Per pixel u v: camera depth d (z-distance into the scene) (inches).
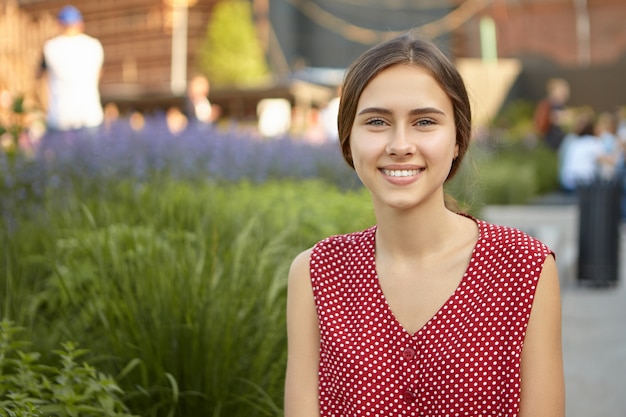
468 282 77.8
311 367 84.5
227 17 857.5
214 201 191.5
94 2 1020.5
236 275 135.0
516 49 1123.9
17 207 197.0
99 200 201.6
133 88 945.5
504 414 77.1
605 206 333.1
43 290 157.9
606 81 1068.5
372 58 78.5
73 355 105.2
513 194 528.1
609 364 210.5
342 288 81.9
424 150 76.9
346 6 1018.7
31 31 751.7
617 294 319.6
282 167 345.7
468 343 76.8
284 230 175.3
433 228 79.2
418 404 77.9
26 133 265.7
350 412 80.3
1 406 92.3
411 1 1043.9
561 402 78.1
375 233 83.4
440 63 77.9
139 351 124.0
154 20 995.3
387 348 78.9
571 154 566.9
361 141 78.5
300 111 705.6
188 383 123.0
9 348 104.0
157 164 282.2
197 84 525.7
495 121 843.4
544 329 77.0
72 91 362.9
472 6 1058.7
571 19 1109.1
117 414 102.7
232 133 349.7
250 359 128.6
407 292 79.5
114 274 137.5
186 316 123.6
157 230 172.9
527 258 77.0
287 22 994.7
